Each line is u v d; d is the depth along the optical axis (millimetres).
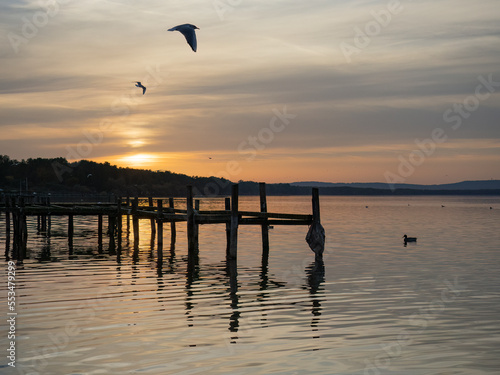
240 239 39344
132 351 12562
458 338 13656
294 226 52250
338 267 25172
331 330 14305
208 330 14258
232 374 11203
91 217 70188
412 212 95625
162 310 16391
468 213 90562
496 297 18359
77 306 16875
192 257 28359
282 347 12898
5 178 156625
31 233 44188
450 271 23922
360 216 78188
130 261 27203
